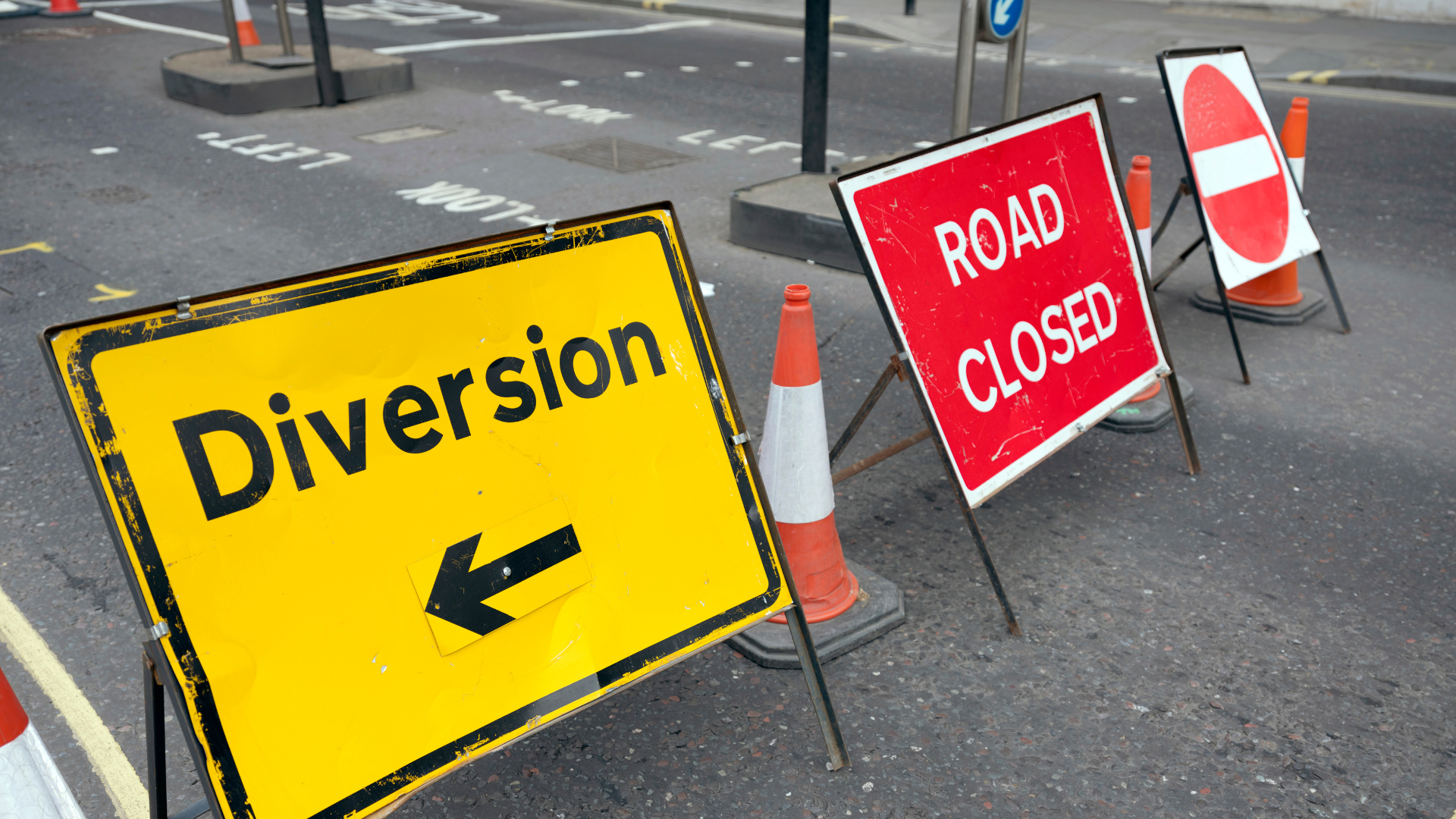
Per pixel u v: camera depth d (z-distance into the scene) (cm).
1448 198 827
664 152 980
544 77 1327
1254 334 597
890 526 418
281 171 923
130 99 1195
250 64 1202
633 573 273
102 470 203
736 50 1520
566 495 264
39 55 1468
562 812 283
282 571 223
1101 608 366
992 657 342
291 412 226
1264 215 564
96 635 353
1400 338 589
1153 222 786
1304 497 435
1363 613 362
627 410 275
